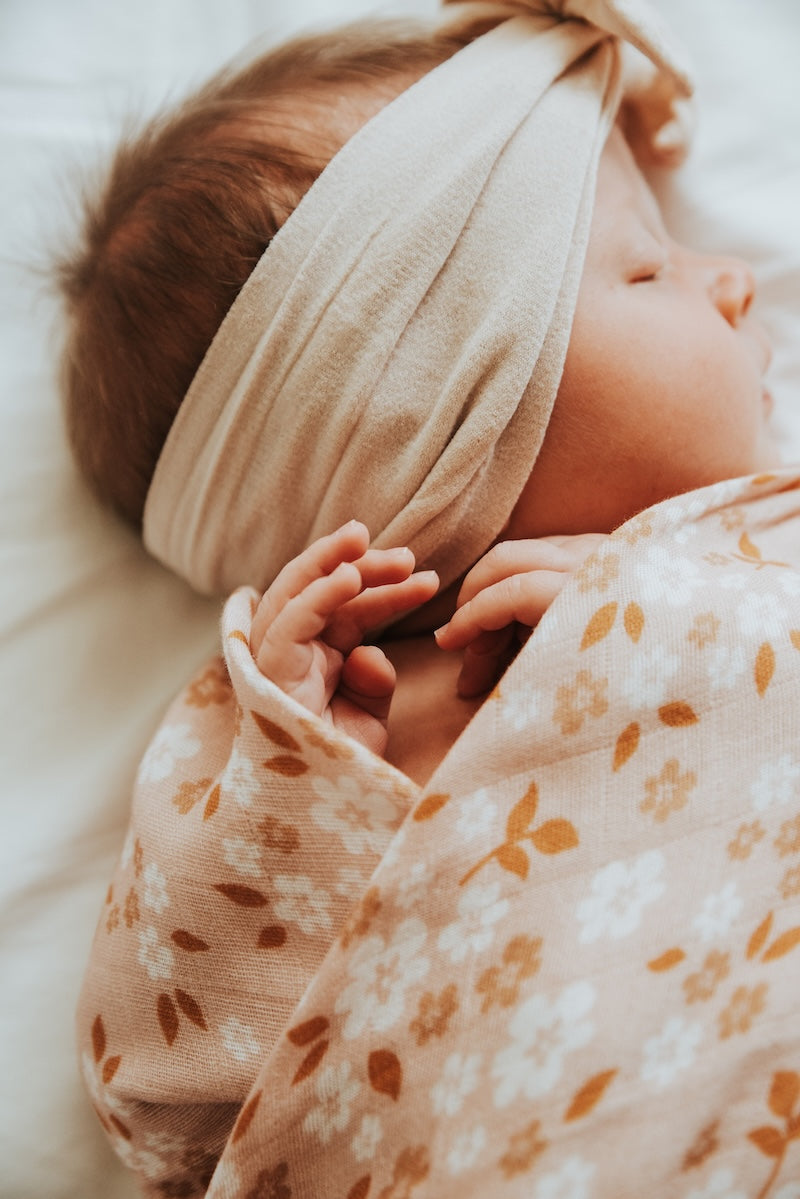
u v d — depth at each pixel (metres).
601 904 0.56
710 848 0.58
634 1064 0.55
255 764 0.61
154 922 0.65
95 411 0.81
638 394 0.69
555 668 0.58
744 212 0.93
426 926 0.56
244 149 0.72
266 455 0.71
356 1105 0.57
